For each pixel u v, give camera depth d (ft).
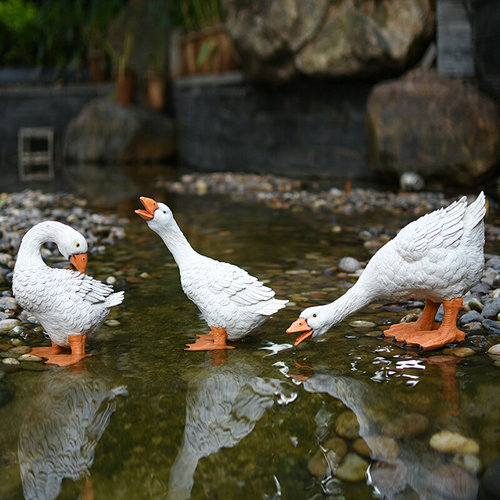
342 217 7.37
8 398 2.80
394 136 9.39
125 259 5.44
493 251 5.34
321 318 3.29
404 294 3.39
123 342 3.51
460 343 3.39
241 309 3.40
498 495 2.04
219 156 13.61
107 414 2.66
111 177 12.16
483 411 2.60
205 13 14.49
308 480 2.18
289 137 11.69
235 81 12.68
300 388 2.88
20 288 3.25
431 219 3.26
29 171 13.53
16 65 18.12
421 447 2.35
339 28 10.07
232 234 6.53
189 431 2.52
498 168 9.18
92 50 17.06
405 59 9.61
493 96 9.18
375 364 3.13
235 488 2.16
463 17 9.29
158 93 15.75
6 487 2.17
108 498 2.11
